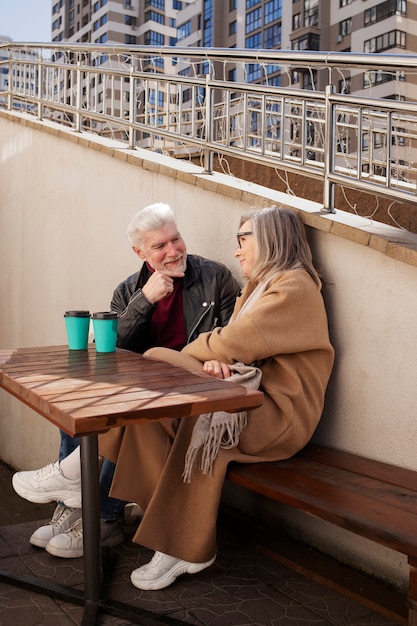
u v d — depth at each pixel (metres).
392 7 42.47
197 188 3.46
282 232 2.55
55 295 4.96
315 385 2.48
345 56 2.63
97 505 2.12
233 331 2.39
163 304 3.09
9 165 5.71
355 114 4.52
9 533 2.90
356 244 2.55
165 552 2.25
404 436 2.39
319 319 2.46
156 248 2.99
